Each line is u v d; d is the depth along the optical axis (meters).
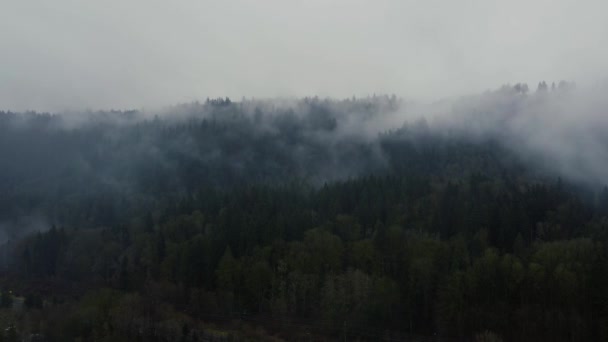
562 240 112.44
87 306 95.25
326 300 99.62
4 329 87.75
